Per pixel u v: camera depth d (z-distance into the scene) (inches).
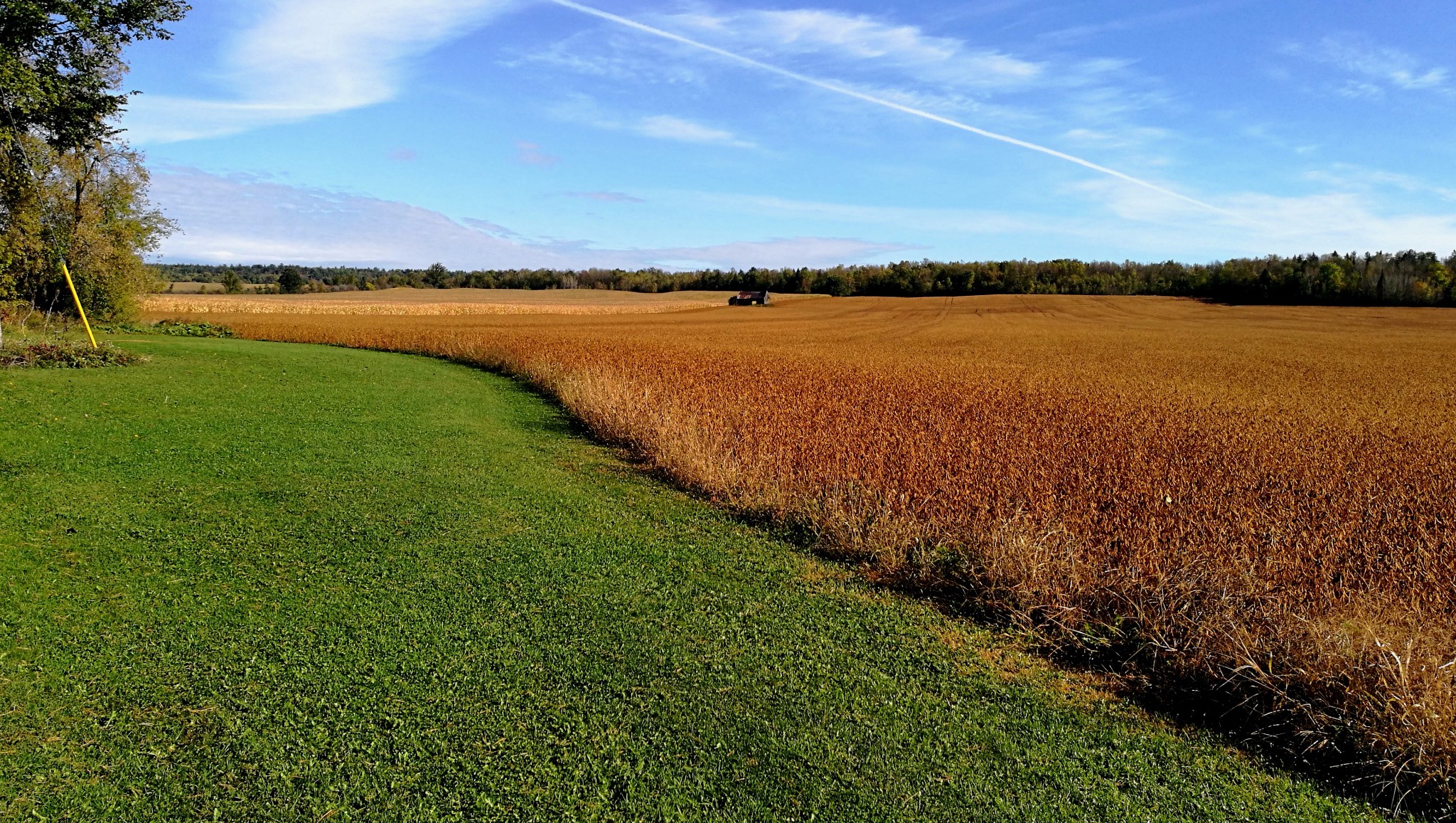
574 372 798.5
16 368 653.3
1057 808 157.2
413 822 147.7
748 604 256.5
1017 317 3129.9
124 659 201.9
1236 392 929.5
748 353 1307.8
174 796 152.3
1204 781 167.6
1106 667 219.9
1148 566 253.4
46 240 1082.7
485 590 258.5
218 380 689.6
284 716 180.1
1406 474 444.5
